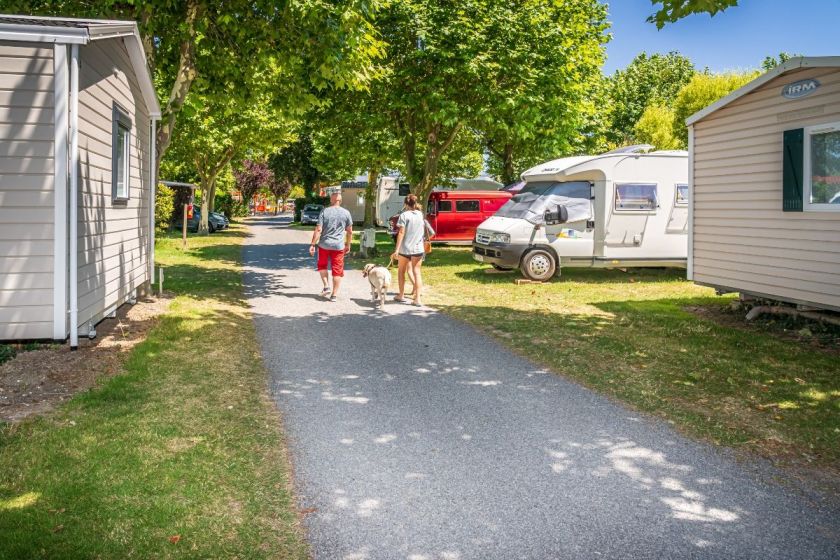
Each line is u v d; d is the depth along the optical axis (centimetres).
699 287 1416
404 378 698
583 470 467
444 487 438
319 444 509
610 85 3034
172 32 1300
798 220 934
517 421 567
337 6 1198
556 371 727
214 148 3014
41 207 735
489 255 1543
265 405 599
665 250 1560
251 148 3444
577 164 1516
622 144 5025
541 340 876
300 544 363
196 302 1155
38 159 731
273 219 6291
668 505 414
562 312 1092
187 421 545
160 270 1209
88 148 799
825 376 702
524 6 1858
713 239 1117
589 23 2202
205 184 3312
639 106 5166
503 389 661
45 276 742
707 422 562
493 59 1775
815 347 841
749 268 1034
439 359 779
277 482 439
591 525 389
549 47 1833
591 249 1535
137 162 1109
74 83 728
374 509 405
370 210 3650
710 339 882
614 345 843
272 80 1493
